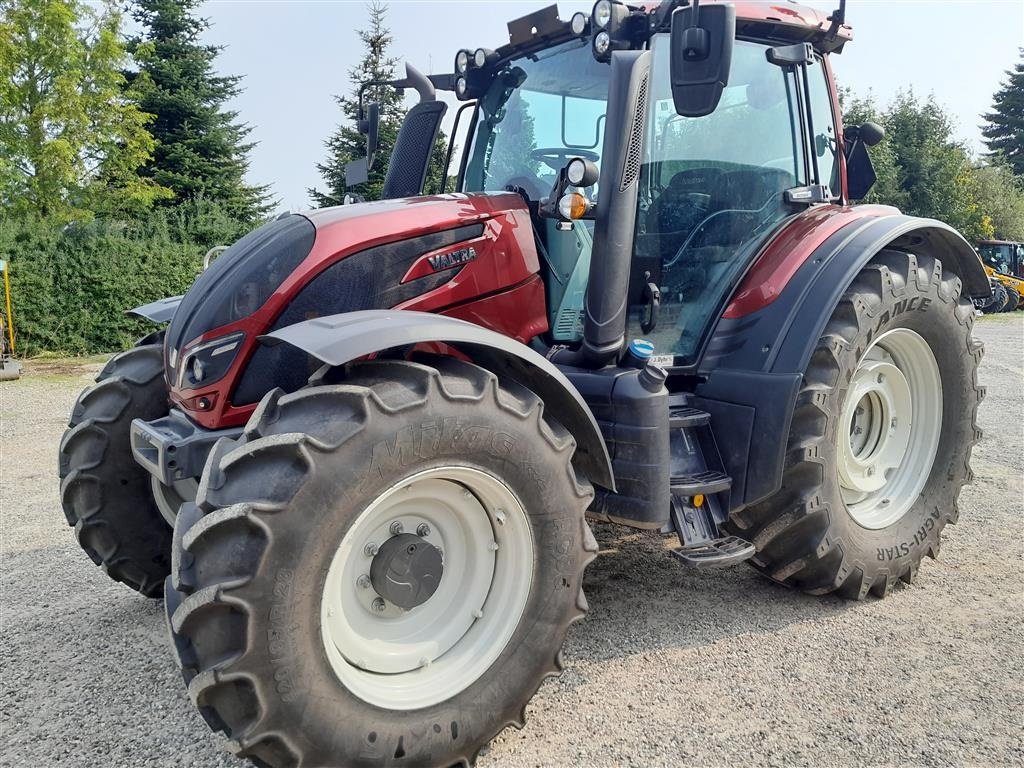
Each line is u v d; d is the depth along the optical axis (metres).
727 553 2.79
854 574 3.20
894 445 3.57
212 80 21.89
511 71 3.53
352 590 2.20
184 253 15.12
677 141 3.09
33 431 7.29
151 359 3.25
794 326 3.02
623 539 4.08
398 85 3.92
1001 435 6.46
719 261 3.27
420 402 2.06
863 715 2.47
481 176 3.61
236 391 2.53
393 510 2.24
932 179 27.47
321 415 2.01
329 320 2.23
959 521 4.31
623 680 2.70
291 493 1.89
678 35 2.45
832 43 3.55
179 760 2.30
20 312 13.44
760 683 2.67
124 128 16.78
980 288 3.81
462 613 2.37
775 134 3.40
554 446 2.32
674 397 3.16
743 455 2.98
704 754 2.29
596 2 2.93
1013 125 46.88
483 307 2.87
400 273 2.68
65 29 15.02
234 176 21.89
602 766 2.25
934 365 3.54
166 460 2.42
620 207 2.75
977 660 2.80
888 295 3.19
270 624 1.87
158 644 3.01
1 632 3.12
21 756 2.32
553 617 2.36
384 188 3.99
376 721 2.07
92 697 2.64
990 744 2.32
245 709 1.89
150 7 21.14
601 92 3.10
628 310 3.05
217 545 1.89
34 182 15.35
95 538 3.15
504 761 2.28
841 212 3.46
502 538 2.35
